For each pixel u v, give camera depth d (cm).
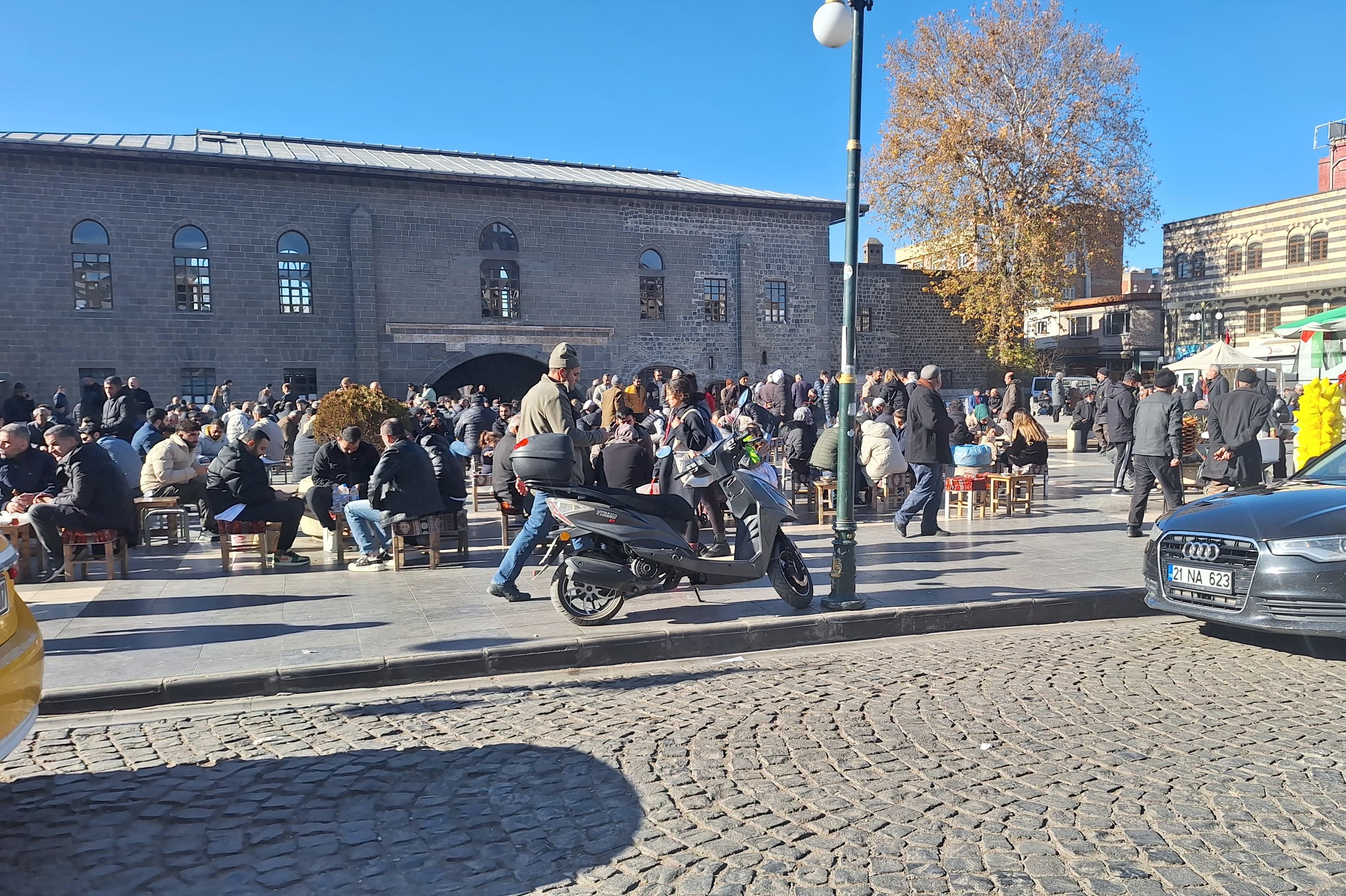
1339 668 562
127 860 327
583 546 648
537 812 366
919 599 729
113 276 2728
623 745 441
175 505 969
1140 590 750
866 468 1205
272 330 2930
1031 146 3650
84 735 465
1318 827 342
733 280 3644
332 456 956
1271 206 4128
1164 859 319
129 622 677
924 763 412
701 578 678
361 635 632
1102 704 495
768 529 698
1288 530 556
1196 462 1288
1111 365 5072
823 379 2259
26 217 2627
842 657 616
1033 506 1323
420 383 3114
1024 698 508
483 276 3212
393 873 317
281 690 545
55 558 875
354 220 2988
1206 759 412
